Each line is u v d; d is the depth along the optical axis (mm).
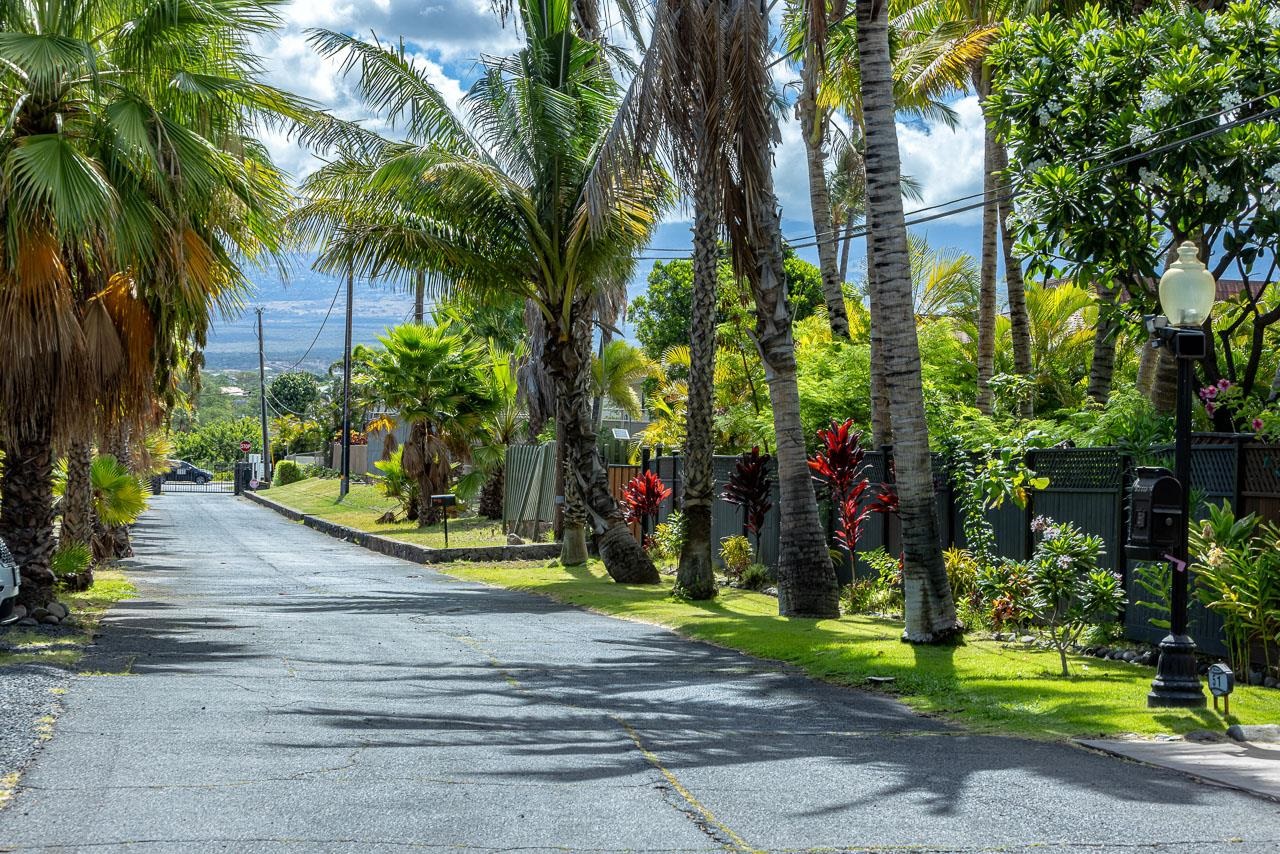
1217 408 13961
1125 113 14055
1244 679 10648
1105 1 19156
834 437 18469
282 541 38531
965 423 17094
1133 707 9195
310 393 123875
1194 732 8188
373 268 21969
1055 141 15039
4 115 13336
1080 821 5852
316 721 8320
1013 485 13898
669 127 15352
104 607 16672
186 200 13547
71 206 12125
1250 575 10305
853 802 6219
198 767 6766
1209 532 10953
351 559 30781
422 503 39438
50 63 11969
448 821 5719
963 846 5402
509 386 39656
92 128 13297
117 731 7727
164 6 13086
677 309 62094
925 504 13023
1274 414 11836
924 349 27312
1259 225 13789
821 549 16422
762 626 14992
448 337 39219
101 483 24609
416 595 20469
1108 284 14766
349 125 20094
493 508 40344
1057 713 9039
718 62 14992
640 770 6953
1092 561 11711
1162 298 9367
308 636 13883
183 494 79938
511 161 21938
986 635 13820
